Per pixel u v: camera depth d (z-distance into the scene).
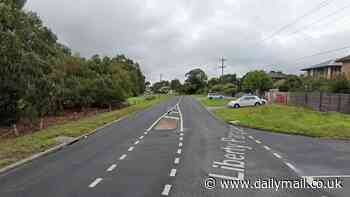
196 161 10.77
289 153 12.35
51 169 9.79
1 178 8.78
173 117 29.62
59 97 30.30
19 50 16.92
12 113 19.88
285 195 7.32
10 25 17.50
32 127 21.56
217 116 30.19
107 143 14.83
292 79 64.38
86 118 27.73
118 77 54.59
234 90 85.75
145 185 8.02
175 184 8.09
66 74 36.53
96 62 54.19
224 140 15.59
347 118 25.64
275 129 19.52
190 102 63.47
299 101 40.16
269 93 57.00
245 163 10.52
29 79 18.33
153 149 13.12
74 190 7.66
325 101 33.00
